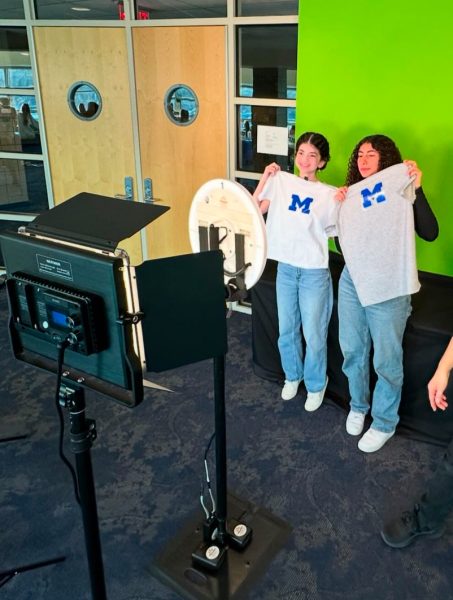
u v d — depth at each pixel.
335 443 2.57
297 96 3.03
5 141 4.37
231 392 3.03
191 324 1.37
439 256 2.88
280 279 2.70
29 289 1.32
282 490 2.28
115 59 3.79
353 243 2.30
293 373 2.90
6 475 2.40
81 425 1.40
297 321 2.77
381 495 2.24
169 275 1.28
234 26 3.38
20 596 1.82
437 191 2.76
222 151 3.73
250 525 2.09
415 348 2.45
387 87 2.72
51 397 3.00
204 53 3.54
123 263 1.18
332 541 2.02
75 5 3.81
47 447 2.58
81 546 2.02
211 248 1.75
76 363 1.35
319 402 2.84
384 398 2.45
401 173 2.20
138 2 3.66
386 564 1.92
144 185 4.06
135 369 1.25
